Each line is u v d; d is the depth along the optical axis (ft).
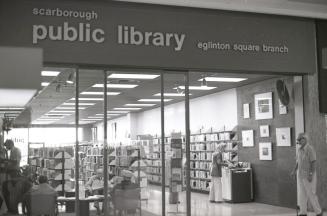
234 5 25.99
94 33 24.35
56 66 24.22
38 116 25.82
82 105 25.31
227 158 44.06
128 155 26.03
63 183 24.93
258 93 40.68
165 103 26.50
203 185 47.57
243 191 40.27
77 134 25.17
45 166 24.98
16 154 24.85
